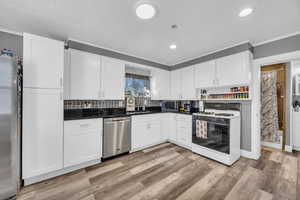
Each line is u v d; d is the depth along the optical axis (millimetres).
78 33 2105
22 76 1679
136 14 1625
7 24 1877
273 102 3158
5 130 1398
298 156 2604
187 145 3047
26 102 1681
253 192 1602
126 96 3291
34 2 1432
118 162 2383
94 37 2236
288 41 2111
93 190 1646
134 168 2174
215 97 2980
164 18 1699
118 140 2584
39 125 1765
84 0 1393
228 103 2781
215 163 2342
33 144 1729
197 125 2760
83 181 1823
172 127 3459
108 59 2674
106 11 1572
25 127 1680
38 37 1757
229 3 1426
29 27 1946
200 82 3061
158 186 1726
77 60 2314
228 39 2287
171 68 3889
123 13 1606
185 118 3107
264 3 1419
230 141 2252
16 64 1476
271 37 2213
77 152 2088
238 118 2520
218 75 2725
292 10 1530
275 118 3117
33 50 1723
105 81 2625
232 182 1797
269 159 2473
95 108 2770
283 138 2947
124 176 1946
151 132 3166
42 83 1778
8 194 1428
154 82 3609
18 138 1551
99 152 2322
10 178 1435
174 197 1533
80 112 2572
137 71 3496
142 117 2994
